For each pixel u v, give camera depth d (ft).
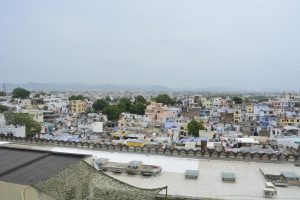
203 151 97.66
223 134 262.88
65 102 529.86
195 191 71.31
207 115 409.08
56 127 306.35
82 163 62.03
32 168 58.75
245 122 342.85
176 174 83.82
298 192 70.85
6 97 610.65
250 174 83.71
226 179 77.66
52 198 51.80
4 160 63.46
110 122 350.64
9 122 239.09
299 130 266.36
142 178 80.38
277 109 417.90
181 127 291.17
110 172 84.43
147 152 101.81
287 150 173.88
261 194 69.82
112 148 105.40
